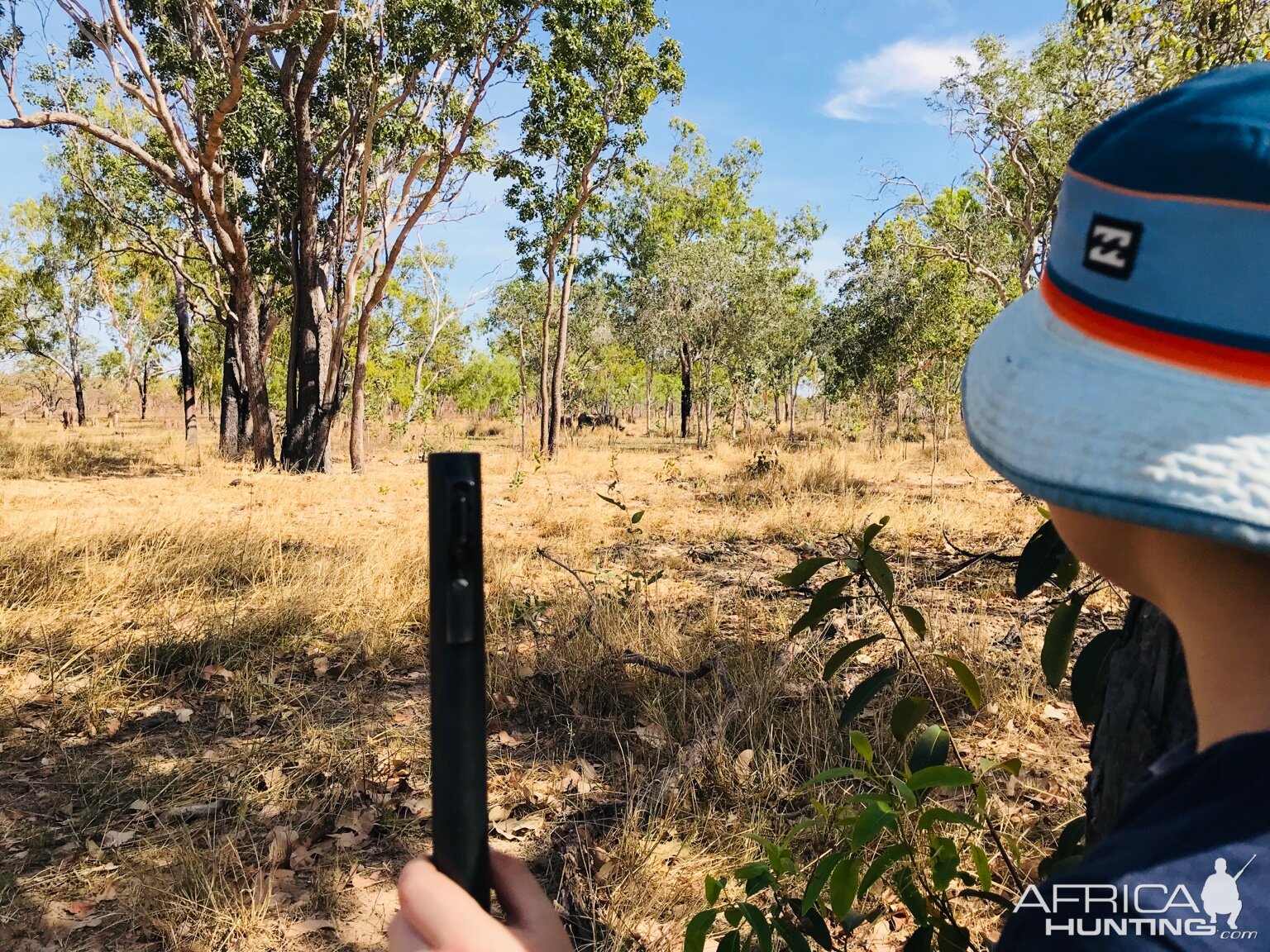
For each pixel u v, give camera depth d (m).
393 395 31.22
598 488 13.50
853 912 1.80
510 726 3.92
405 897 0.56
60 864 2.95
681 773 3.16
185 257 24.23
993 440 0.46
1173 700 1.21
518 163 17.09
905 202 15.89
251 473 16.67
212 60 15.38
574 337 37.84
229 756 3.69
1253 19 6.53
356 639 5.01
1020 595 1.55
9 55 12.78
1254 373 0.38
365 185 16.27
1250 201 0.37
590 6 16.31
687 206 36.81
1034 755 3.31
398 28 14.66
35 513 10.43
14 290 38.47
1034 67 13.57
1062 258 0.46
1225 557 0.40
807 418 45.19
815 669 4.05
